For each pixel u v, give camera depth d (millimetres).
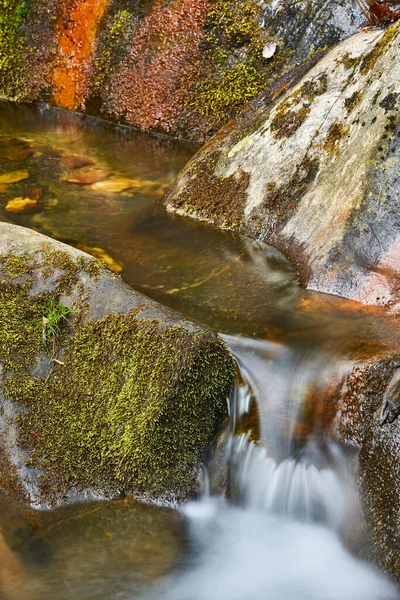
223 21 3471
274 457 2465
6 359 2541
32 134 3689
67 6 3801
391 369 2400
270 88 3242
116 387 2482
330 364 2506
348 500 2365
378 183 2732
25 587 2295
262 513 2449
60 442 2465
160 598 2295
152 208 3160
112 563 2346
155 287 2795
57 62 3855
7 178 3340
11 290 2637
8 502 2430
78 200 3213
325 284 2725
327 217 2807
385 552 2262
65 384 2518
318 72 3010
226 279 2811
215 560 2359
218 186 3072
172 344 2457
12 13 3910
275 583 2322
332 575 2322
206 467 2457
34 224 3074
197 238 2992
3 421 2488
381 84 2826
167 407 2416
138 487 2439
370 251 2701
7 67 3951
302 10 3352
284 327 2621
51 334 2572
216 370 2453
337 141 2877
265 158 3006
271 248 2906
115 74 3719
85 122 3781
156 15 3609
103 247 2963
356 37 3045
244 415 2490
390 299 2639
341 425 2426
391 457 2309
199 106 3533
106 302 2588
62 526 2398
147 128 3658
